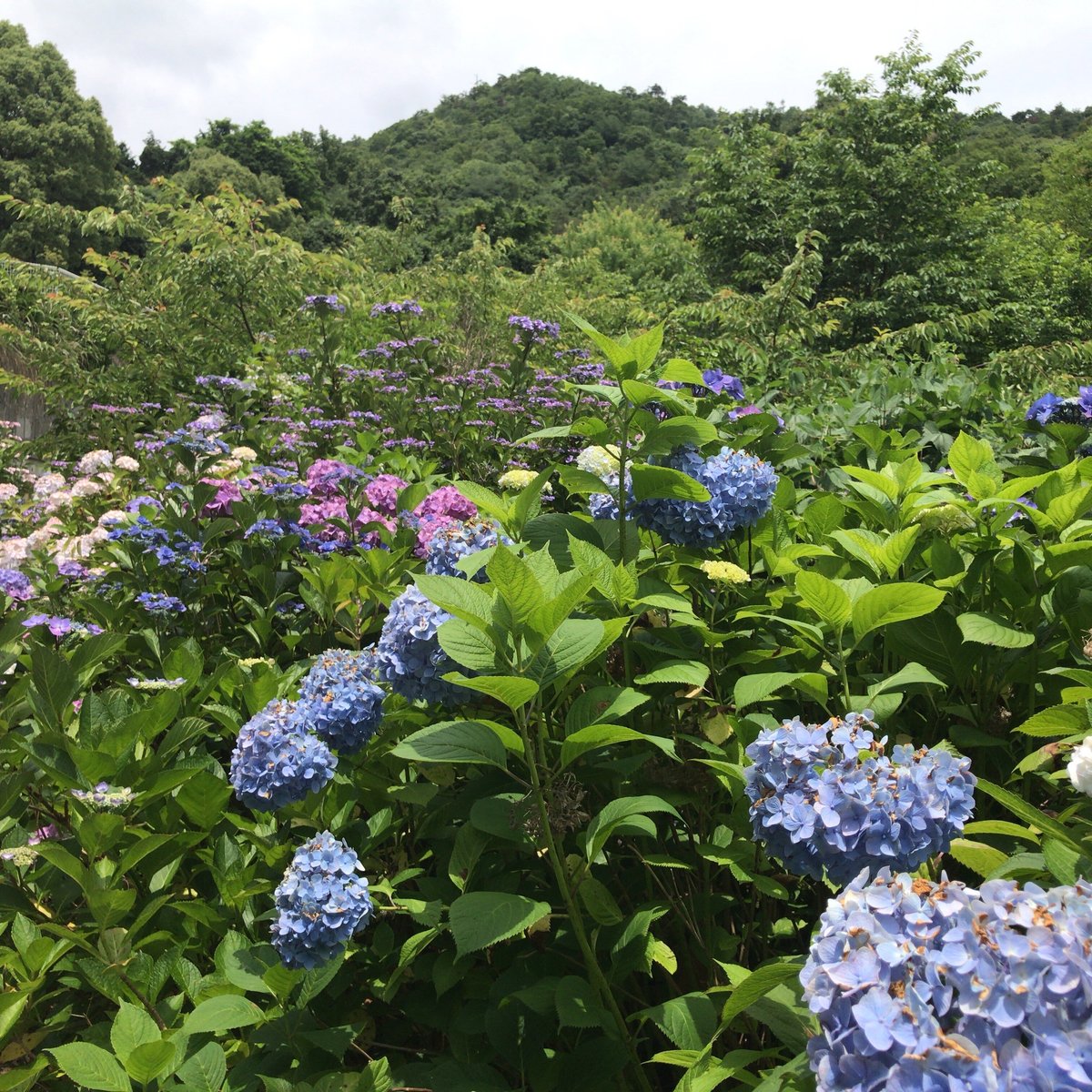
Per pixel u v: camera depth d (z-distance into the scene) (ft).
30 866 7.54
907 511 8.65
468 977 6.48
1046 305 74.38
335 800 7.29
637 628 8.69
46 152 140.46
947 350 31.50
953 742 7.20
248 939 6.65
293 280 31.58
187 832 7.36
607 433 7.95
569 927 6.55
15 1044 6.49
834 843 4.68
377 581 10.68
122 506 17.52
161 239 33.09
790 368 25.46
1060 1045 3.14
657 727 7.78
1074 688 6.58
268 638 11.74
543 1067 5.81
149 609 10.91
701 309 37.17
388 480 14.58
